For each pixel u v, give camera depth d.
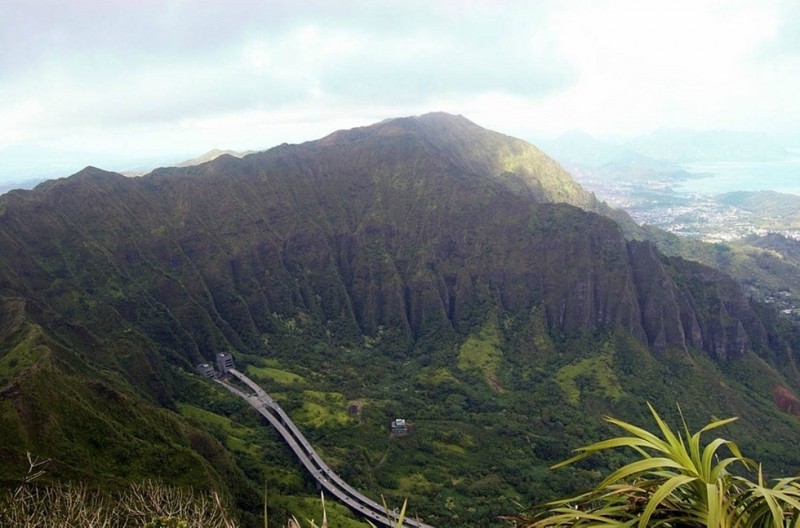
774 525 4.88
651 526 5.41
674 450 5.53
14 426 42.81
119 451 46.66
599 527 5.32
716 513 4.75
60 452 43.25
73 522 21.00
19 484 35.75
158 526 12.27
